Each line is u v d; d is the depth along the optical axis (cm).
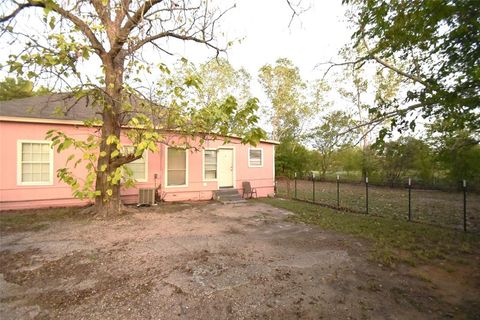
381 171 1883
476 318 277
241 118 591
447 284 355
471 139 484
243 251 471
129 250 466
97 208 760
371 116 631
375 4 425
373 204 1061
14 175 820
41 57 454
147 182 1021
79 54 472
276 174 2400
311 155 2475
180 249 477
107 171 730
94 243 504
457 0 325
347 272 387
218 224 687
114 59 674
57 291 318
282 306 293
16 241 512
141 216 761
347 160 2141
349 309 289
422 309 293
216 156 1185
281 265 408
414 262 426
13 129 820
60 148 537
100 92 626
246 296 312
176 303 294
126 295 309
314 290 330
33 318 264
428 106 425
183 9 550
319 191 1587
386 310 289
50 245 488
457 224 704
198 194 1131
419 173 1622
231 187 1224
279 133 2753
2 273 368
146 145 562
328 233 605
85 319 263
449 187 1496
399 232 607
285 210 912
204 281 347
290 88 2703
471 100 360
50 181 868
